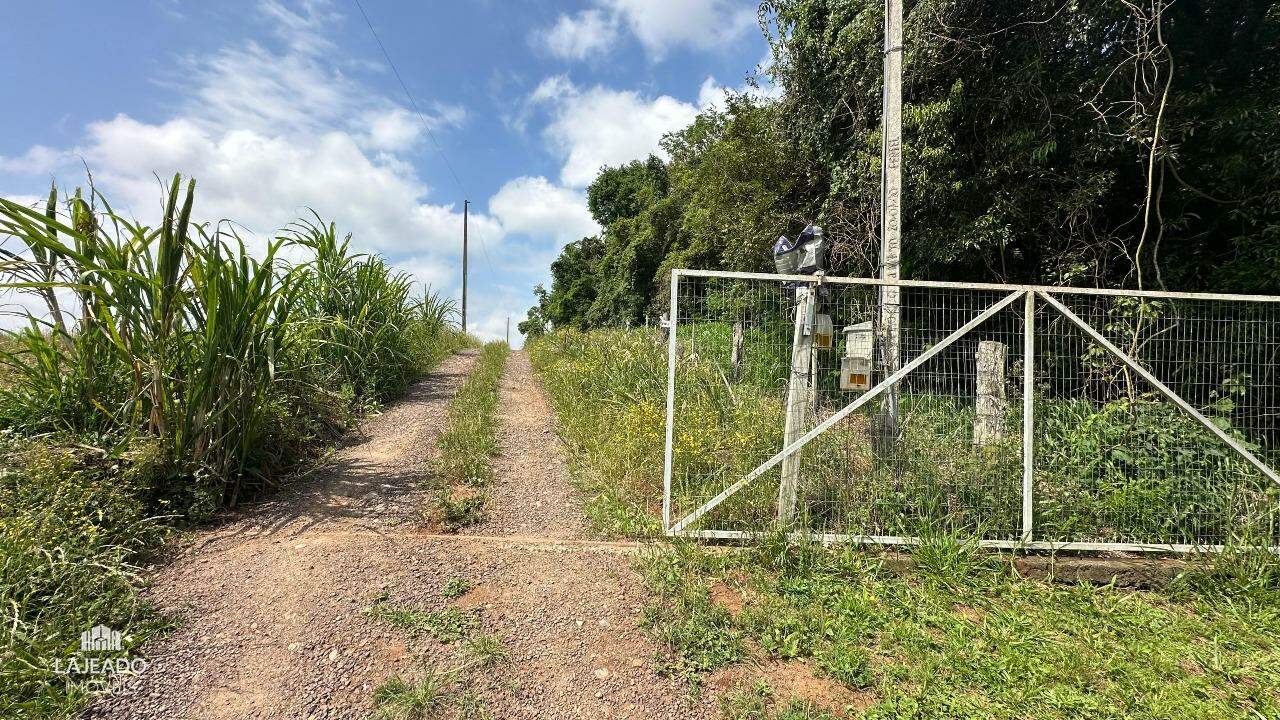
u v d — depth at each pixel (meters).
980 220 6.69
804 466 3.89
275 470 4.43
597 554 3.55
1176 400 3.64
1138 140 5.48
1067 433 4.30
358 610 2.75
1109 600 3.27
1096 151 6.04
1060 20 6.10
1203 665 2.76
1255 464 3.69
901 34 4.88
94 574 2.69
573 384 8.32
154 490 3.56
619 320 27.45
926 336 4.58
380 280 7.92
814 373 3.79
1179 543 3.73
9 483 3.10
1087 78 6.20
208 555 3.23
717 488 4.14
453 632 2.66
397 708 2.16
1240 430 4.17
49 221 3.35
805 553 3.45
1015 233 6.77
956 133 7.02
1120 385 5.00
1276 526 3.71
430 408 7.14
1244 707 2.48
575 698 2.33
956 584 3.30
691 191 16.81
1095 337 3.67
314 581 2.95
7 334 3.77
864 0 7.65
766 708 2.31
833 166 8.72
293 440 4.80
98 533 2.93
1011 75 6.50
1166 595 3.41
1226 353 4.36
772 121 10.38
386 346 7.68
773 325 4.34
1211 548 3.62
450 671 2.40
